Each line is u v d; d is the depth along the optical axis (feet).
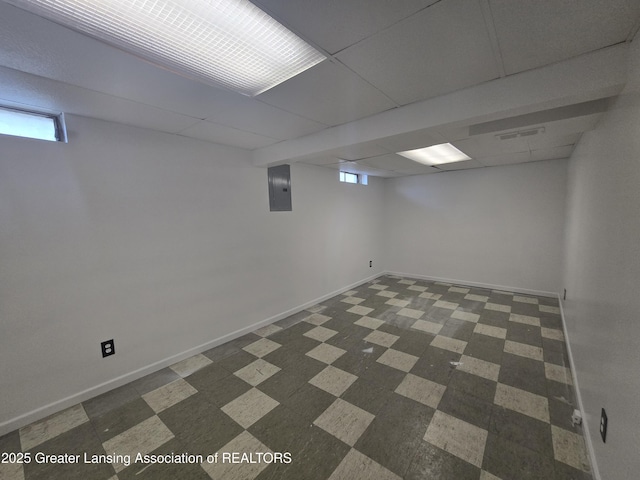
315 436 5.69
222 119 6.78
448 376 7.67
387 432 5.76
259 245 10.93
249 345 9.71
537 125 6.57
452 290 15.76
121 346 7.44
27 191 5.90
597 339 5.30
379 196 18.85
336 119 6.89
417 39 3.78
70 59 4.00
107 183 6.98
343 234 15.61
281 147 9.16
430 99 5.75
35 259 6.06
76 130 6.45
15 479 4.87
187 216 8.63
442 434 5.67
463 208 16.33
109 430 5.94
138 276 7.66
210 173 9.13
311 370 8.10
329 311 12.95
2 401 5.81
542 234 14.08
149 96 5.37
